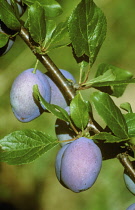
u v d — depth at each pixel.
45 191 0.90
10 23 0.40
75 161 0.38
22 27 0.41
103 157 0.41
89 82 0.42
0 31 0.41
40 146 0.37
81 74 0.43
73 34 0.40
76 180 0.38
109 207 0.85
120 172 0.86
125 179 0.42
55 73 0.42
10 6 0.40
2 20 0.39
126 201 0.85
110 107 0.37
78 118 0.38
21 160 0.36
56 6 0.43
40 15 0.39
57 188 0.90
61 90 0.42
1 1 0.39
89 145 0.38
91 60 0.41
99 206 0.85
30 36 0.41
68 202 0.88
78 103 0.38
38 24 0.39
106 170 0.86
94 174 0.38
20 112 0.43
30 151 0.37
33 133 0.37
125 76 0.43
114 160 0.87
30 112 0.43
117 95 0.44
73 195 0.89
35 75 0.43
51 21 0.42
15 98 0.42
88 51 0.41
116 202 0.85
